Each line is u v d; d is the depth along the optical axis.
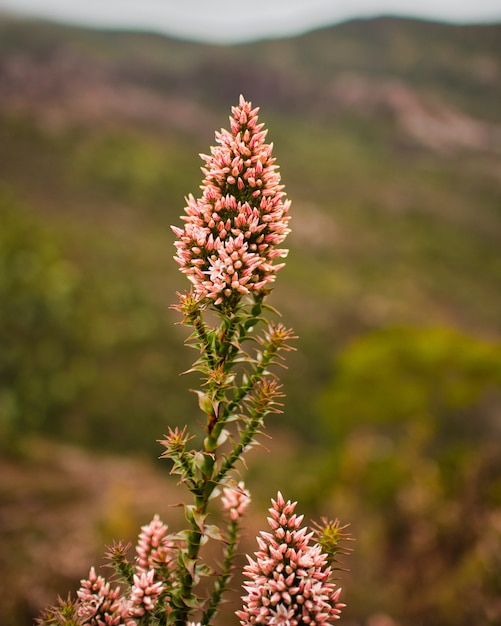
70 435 38.06
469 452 14.24
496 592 7.93
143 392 45.44
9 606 7.60
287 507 1.64
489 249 155.50
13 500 14.85
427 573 9.93
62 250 77.56
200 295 1.79
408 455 20.02
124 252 92.69
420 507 12.20
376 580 10.73
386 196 180.50
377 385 25.44
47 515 13.71
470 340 26.28
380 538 12.53
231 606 8.18
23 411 37.66
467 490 10.78
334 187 183.00
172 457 1.79
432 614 8.56
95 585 1.76
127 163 157.75
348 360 26.92
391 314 99.25
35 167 147.12
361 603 9.41
